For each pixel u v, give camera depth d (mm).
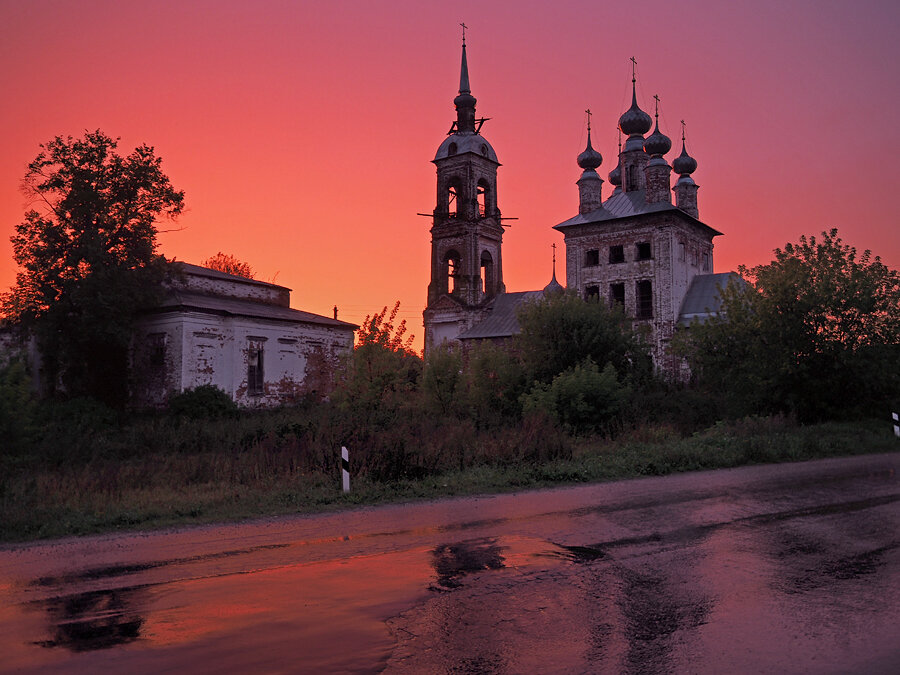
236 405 34688
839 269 27781
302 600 5812
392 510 10883
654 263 48094
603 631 4949
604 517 9727
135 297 35156
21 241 35156
